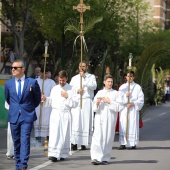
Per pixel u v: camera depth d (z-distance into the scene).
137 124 22.61
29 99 16.47
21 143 16.23
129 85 22.27
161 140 25.62
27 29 60.12
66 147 19.11
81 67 22.44
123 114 22.38
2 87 29.12
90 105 22.38
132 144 22.36
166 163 18.75
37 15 47.38
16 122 16.38
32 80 16.47
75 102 18.91
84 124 22.12
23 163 16.08
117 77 41.12
